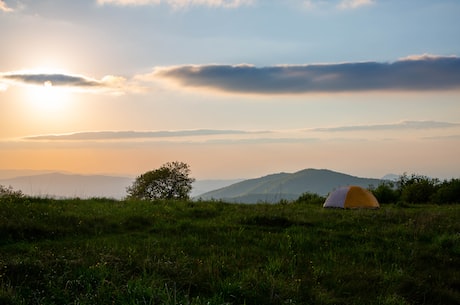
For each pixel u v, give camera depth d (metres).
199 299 9.34
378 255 14.91
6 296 8.83
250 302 9.91
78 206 21.77
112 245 13.96
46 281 9.98
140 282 9.74
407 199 36.94
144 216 19.20
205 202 27.12
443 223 19.81
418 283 12.05
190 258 12.84
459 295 11.68
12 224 15.30
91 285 9.73
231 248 14.67
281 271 12.30
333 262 13.75
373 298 11.00
